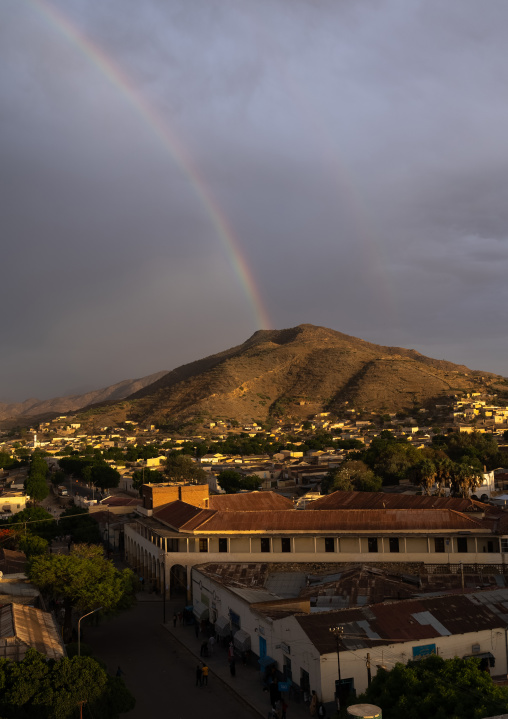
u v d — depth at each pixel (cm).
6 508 15662
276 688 5062
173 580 8612
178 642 6888
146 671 6019
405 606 5578
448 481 12644
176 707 5162
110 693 4331
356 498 10238
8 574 7781
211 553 8275
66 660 4312
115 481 19112
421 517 8175
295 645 5244
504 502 12194
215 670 5984
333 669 4847
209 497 10650
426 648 5053
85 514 11894
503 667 5294
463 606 5641
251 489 16450
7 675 4203
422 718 3606
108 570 7031
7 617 5309
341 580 7012
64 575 6662
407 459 17225
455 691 3644
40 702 4059
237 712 5034
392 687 3878
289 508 10625
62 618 7406
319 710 4694
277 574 7762
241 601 6412
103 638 7081
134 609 8156
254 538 8244
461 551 7800
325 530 8131
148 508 10675
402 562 7788
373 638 5053
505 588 6134
